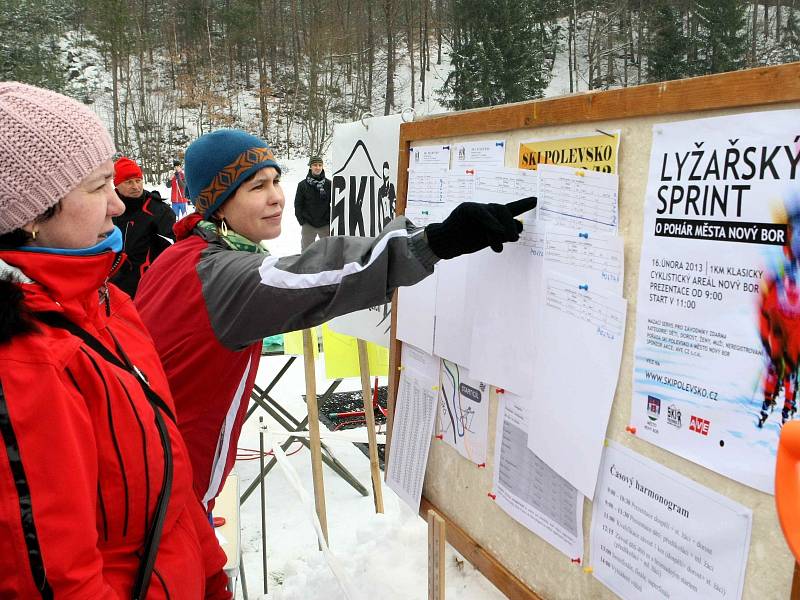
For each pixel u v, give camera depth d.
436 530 1.73
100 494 1.03
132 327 1.26
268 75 40.66
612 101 1.21
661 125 1.12
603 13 34.22
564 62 34.50
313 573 2.59
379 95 36.69
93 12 36.84
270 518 3.51
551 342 1.41
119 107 36.75
